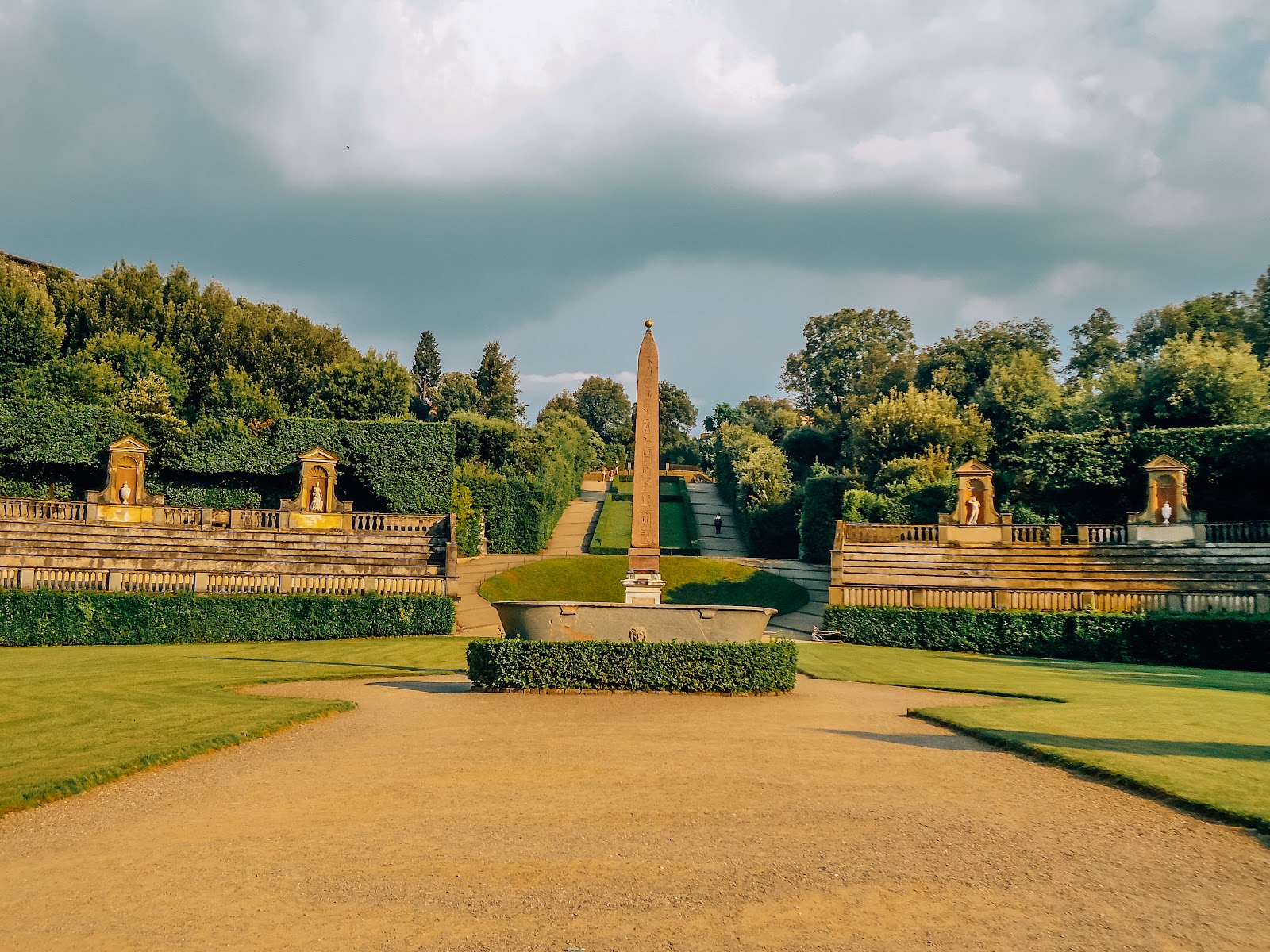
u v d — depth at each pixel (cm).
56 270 8088
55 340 6431
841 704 2184
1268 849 1067
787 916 887
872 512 5881
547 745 1614
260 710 1884
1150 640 3622
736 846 1076
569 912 895
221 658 3098
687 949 820
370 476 6031
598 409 14375
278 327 8112
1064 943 831
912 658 3512
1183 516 4716
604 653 2294
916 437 6919
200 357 7662
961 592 4262
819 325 11925
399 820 1175
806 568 5981
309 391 7788
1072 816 1191
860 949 821
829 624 4131
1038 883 968
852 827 1148
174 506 5509
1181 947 824
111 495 5297
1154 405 5875
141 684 2312
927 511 5838
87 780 1318
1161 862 1027
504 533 6675
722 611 2369
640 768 1445
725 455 8975
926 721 1920
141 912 898
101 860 1034
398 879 977
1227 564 4309
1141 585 4300
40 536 4684
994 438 6931
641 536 2591
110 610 3806
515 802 1252
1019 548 4784
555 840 1095
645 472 2608
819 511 6334
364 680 2570
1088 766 1411
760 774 1408
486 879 976
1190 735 1661
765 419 13325
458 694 2250
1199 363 5722
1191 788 1270
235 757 1516
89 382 6325
